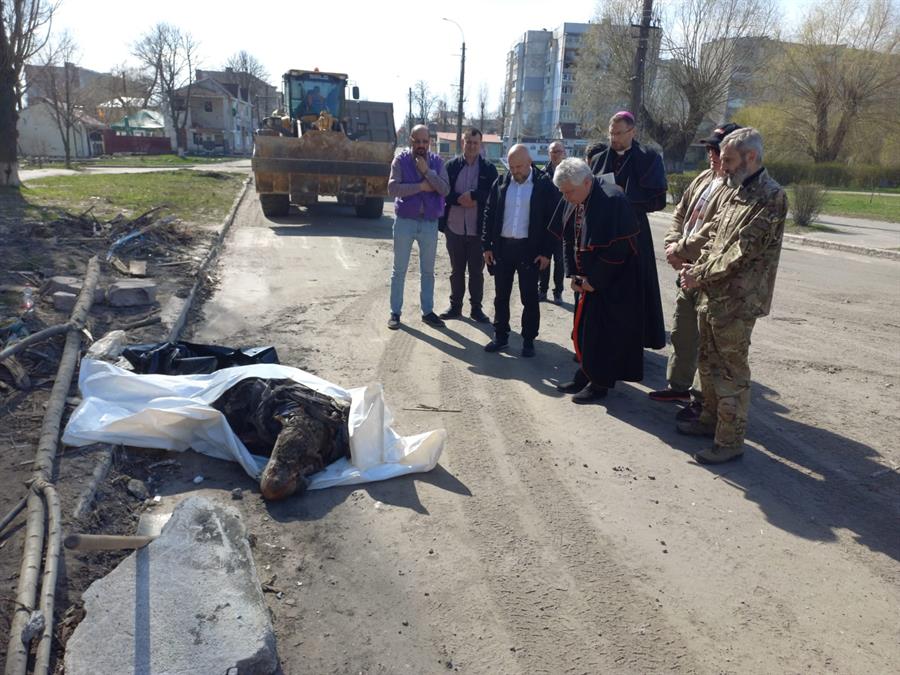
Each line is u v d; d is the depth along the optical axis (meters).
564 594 3.05
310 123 17.06
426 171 6.67
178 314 6.57
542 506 3.78
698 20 35.06
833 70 38.78
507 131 105.25
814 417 5.19
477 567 3.22
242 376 4.23
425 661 2.64
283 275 9.25
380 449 4.03
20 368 4.59
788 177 39.66
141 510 3.52
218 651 2.44
